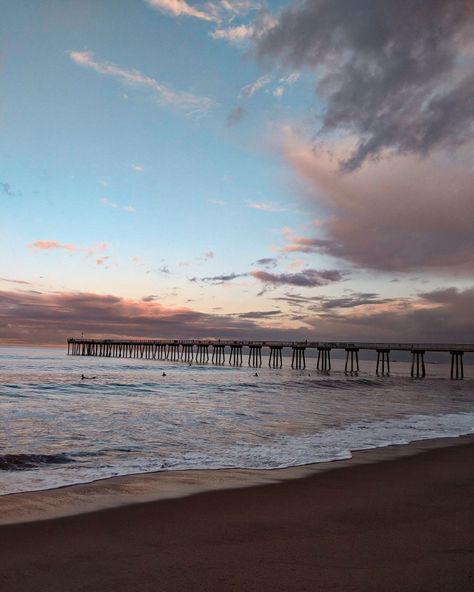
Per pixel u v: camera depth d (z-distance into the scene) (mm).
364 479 8758
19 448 11055
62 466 9344
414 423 17031
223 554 4965
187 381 38500
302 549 5137
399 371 86875
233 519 6285
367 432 14633
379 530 5844
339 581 4266
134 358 104438
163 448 11484
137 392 27812
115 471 9000
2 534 5500
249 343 77312
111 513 6441
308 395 28766
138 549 5105
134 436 13062
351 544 5305
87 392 26859
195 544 5285
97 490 7602
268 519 6309
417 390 37000
